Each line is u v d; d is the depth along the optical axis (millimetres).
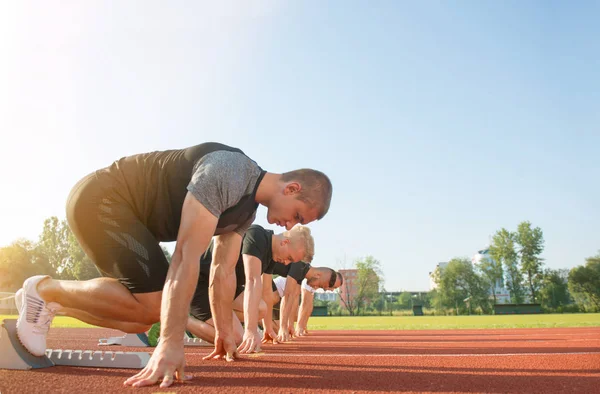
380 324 19250
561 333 9953
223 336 3395
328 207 2607
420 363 3189
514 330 12328
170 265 2172
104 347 4992
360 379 2336
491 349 4812
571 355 3896
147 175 2535
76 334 8242
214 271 3336
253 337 4188
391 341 6855
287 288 6797
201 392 1885
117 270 2426
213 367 2857
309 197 2498
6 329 2531
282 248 4828
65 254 59344
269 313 6086
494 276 71312
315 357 3654
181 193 2467
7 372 2414
